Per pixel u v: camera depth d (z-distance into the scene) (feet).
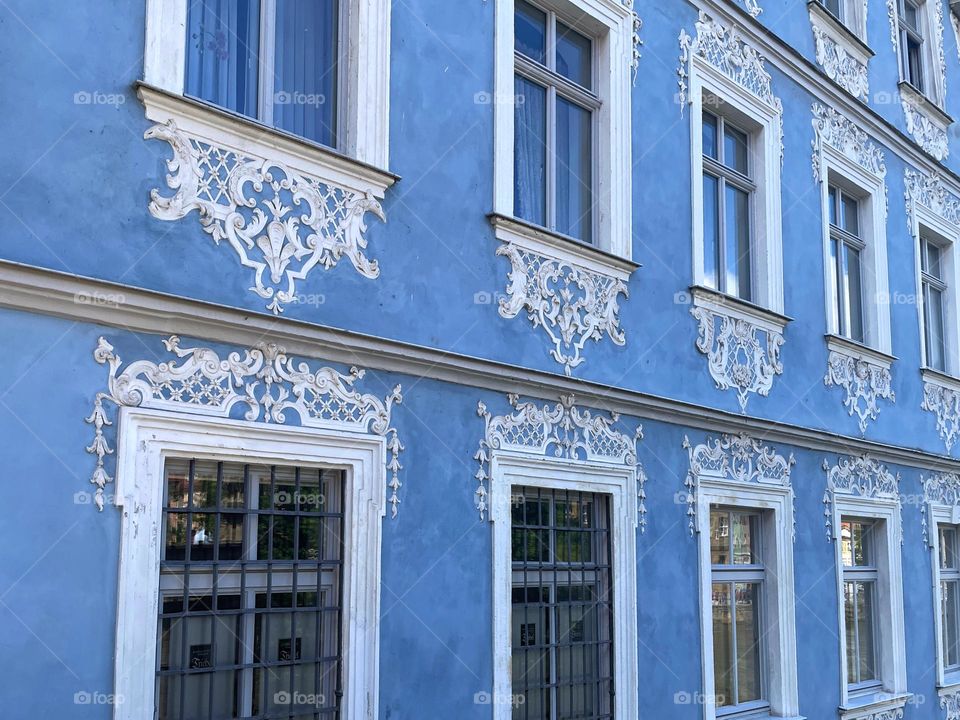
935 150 47.83
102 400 17.31
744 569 32.30
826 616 35.04
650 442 28.19
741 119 34.53
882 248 41.88
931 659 41.32
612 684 26.14
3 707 15.80
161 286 18.30
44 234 16.99
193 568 18.69
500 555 23.41
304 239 20.45
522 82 26.81
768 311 33.24
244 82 20.98
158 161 18.48
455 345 23.08
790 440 34.12
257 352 19.40
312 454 20.10
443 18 23.95
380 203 21.95
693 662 28.58
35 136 17.07
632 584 26.89
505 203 24.64
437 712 21.65
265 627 19.52
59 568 16.56
